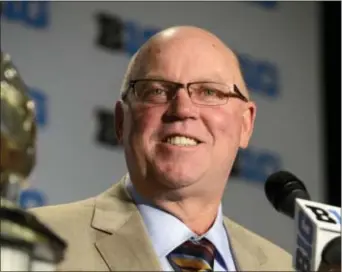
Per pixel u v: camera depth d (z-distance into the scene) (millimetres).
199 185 3234
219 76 3334
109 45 5551
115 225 3154
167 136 3238
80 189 5316
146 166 3256
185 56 3326
